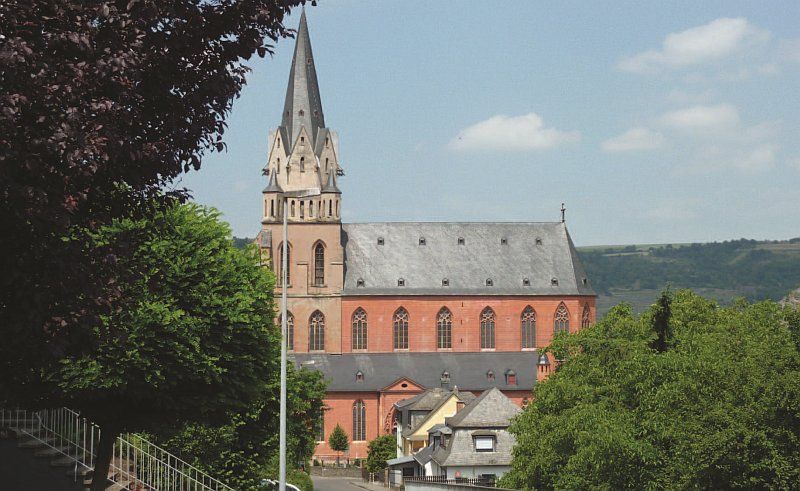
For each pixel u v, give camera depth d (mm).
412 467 131125
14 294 20734
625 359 68750
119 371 37875
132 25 20688
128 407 41969
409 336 154500
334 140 154875
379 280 155750
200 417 43719
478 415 119000
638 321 81188
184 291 41500
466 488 77812
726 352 57875
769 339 53750
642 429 57812
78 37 19359
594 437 57750
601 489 58312
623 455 56781
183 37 22188
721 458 49125
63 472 40656
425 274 157125
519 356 155750
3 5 18781
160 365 38938
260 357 45125
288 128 155375
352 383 150375
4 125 18359
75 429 45156
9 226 20469
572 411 68000
